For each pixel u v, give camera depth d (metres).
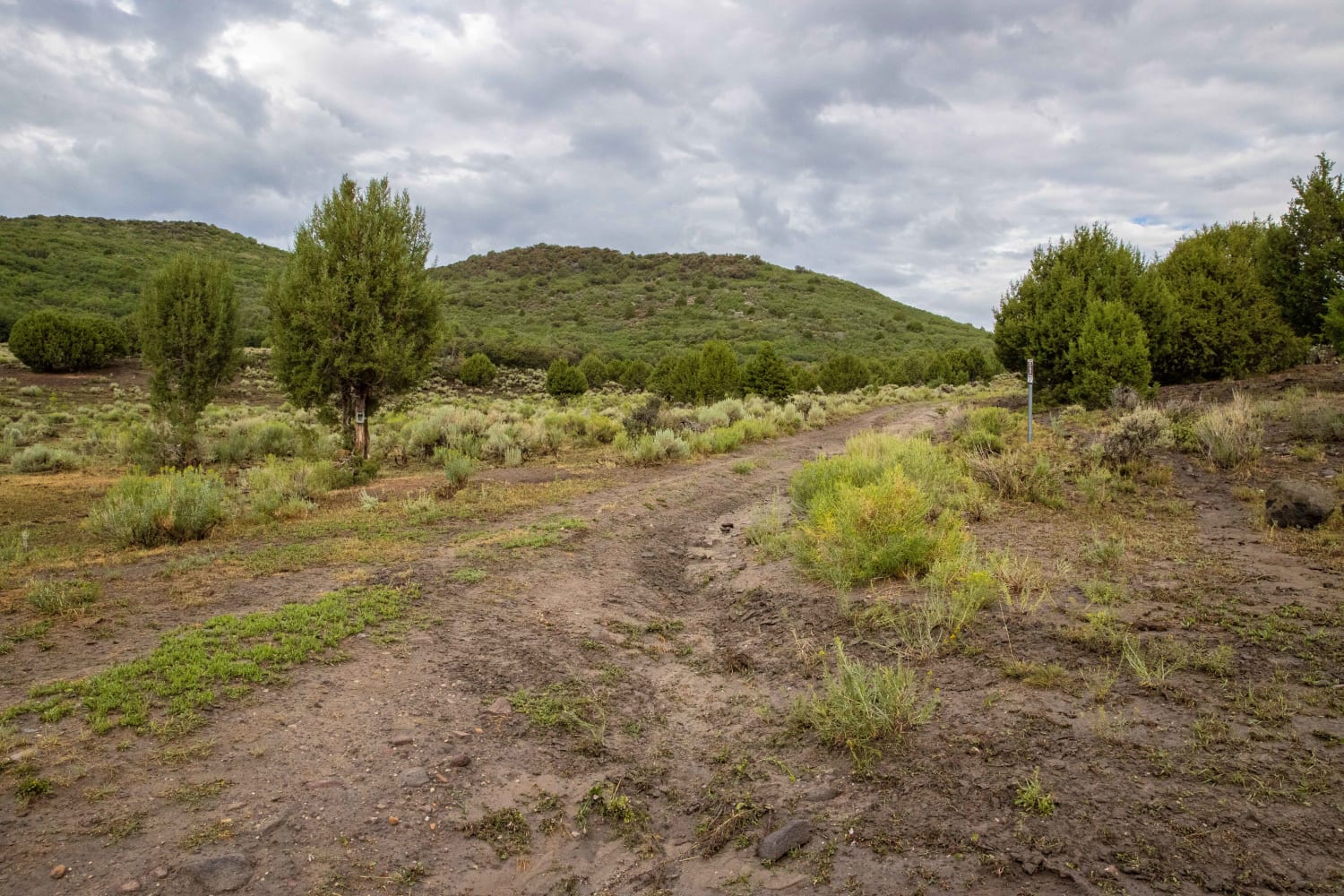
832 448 20.58
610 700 4.99
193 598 6.39
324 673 4.94
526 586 7.24
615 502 11.69
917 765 3.74
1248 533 7.51
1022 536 8.12
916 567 6.86
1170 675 4.35
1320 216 18.94
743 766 4.08
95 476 15.39
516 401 41.91
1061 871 2.81
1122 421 12.66
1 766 3.57
